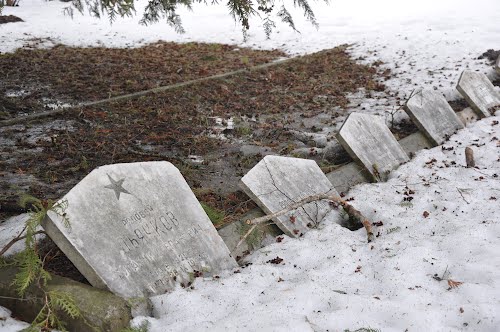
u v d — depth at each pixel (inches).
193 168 241.8
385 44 475.8
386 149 246.8
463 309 128.3
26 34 522.0
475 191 204.4
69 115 303.1
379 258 160.2
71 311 124.0
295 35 534.3
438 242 165.8
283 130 295.0
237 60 450.9
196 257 158.1
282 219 184.4
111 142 265.4
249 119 311.9
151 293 143.4
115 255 140.8
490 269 143.6
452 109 297.9
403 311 128.3
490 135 275.1
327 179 213.0
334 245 170.4
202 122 302.8
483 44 445.1
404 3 627.8
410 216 190.1
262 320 125.0
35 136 271.9
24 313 134.8
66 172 228.1
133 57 454.0
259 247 180.1
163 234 153.9
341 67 422.9
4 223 179.9
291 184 196.5
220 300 140.6
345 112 327.3
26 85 363.3
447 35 478.6
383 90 367.2
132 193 152.6
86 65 421.1
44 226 135.5
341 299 135.0
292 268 159.3
